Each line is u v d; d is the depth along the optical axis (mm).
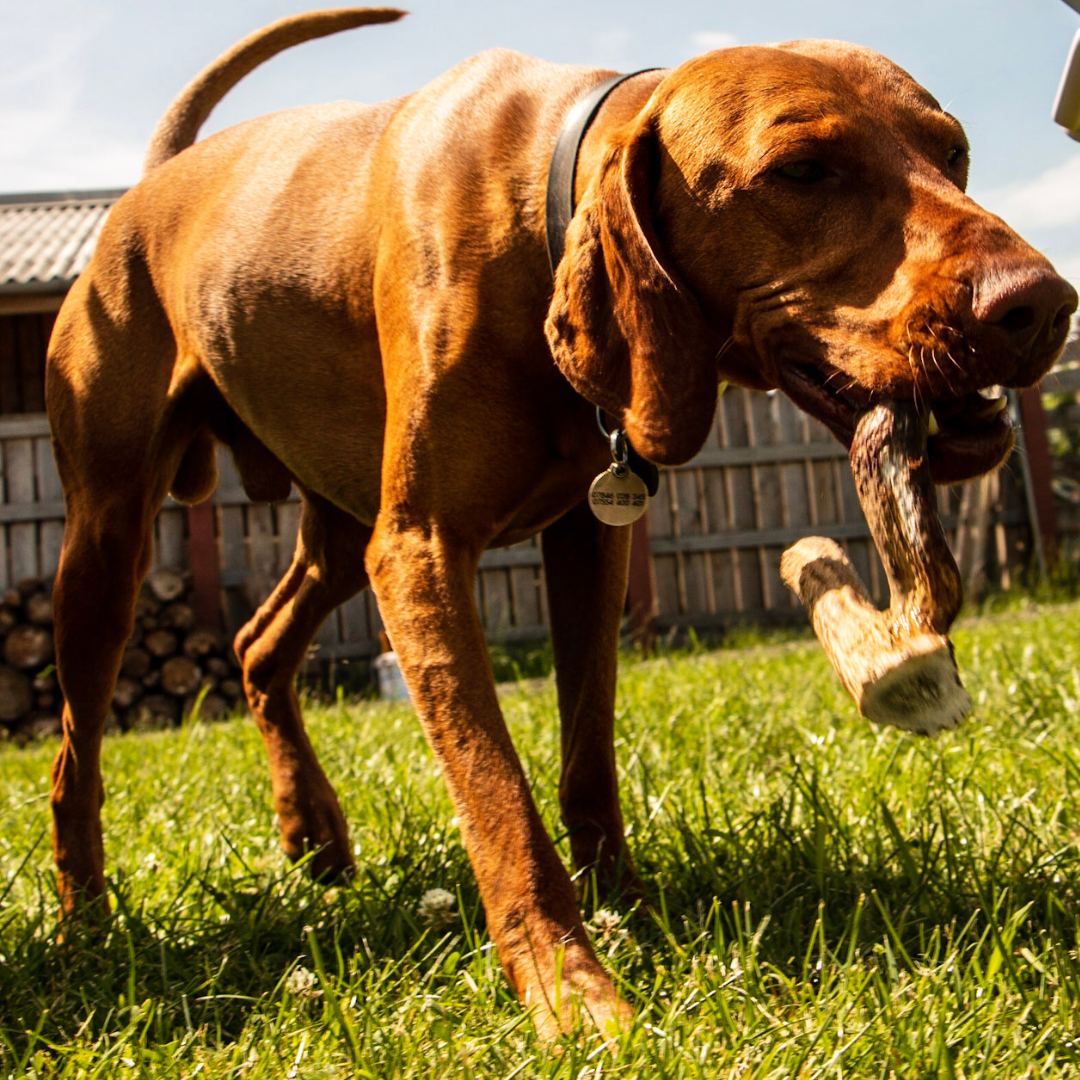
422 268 2135
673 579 9695
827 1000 1669
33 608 8672
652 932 2084
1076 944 1856
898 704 1503
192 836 3008
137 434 2805
